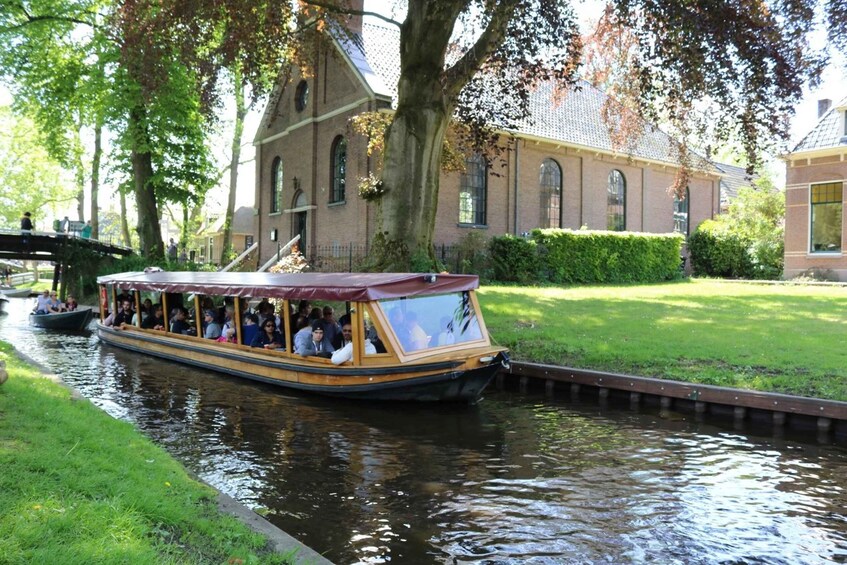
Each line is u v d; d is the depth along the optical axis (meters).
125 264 28.41
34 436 5.55
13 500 4.09
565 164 31.52
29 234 29.91
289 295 11.34
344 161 27.30
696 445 8.30
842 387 9.16
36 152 52.12
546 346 12.65
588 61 20.09
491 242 26.14
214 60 17.23
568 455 7.88
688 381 10.08
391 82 26.06
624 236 28.83
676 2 13.64
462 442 8.42
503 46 16.39
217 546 4.21
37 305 23.59
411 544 5.38
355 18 27.31
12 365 9.37
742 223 33.34
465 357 9.86
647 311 16.95
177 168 30.14
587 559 5.16
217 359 13.46
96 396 11.26
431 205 17.33
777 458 7.78
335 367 10.53
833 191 28.12
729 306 17.94
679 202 37.34
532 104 31.22
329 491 6.58
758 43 14.23
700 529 5.74
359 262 24.09
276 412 10.02
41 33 25.88
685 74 15.27
